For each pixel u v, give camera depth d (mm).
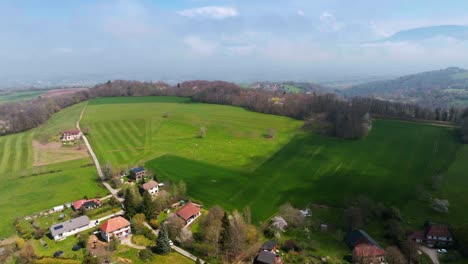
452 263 67250
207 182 107062
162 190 97750
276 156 131125
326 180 107812
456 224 80625
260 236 77750
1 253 70500
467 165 114625
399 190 99375
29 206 92625
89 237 77625
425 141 140750
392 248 68250
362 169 115562
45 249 73000
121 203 94250
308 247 73375
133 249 72938
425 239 74375
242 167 120062
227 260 69125
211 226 75625
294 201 94500
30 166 122938
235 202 93875
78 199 97188
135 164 123188
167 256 70312
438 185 99688
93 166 122438
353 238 73812
